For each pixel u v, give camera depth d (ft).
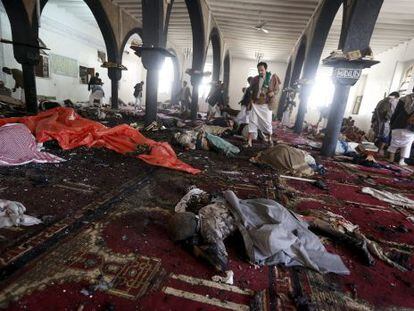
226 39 46.52
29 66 21.77
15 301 4.42
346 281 5.84
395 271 6.40
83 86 46.14
